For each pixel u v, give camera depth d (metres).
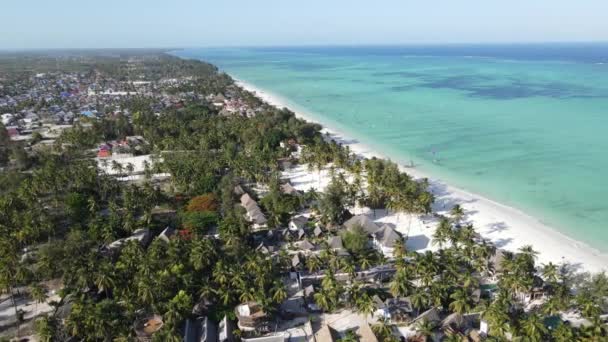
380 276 77.31
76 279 72.94
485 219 102.12
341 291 68.69
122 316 63.31
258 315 64.81
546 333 57.97
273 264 76.69
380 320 62.00
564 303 65.12
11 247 78.81
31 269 80.12
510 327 59.31
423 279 70.62
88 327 59.44
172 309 61.69
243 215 98.44
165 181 127.44
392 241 87.69
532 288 71.31
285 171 135.88
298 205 106.19
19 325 67.56
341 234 88.19
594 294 66.94
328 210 96.06
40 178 112.88
